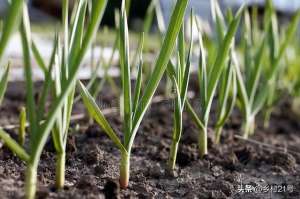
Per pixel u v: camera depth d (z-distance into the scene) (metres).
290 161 0.62
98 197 0.43
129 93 0.45
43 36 2.36
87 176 0.47
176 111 0.50
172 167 0.55
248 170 0.59
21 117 0.58
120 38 0.43
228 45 0.54
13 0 0.33
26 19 0.37
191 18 0.50
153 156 0.61
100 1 0.35
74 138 0.63
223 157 0.61
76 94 0.84
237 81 0.68
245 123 0.72
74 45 0.42
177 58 0.50
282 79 1.13
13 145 0.38
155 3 0.80
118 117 0.80
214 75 0.56
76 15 0.43
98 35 2.01
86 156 0.56
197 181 0.53
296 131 0.89
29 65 0.38
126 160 0.47
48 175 0.49
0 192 0.42
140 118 0.46
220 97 0.64
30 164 0.39
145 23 0.87
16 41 1.79
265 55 0.80
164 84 1.24
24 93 1.03
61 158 0.44
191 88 1.23
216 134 0.67
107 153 0.60
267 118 0.91
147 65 0.97
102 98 0.97
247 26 0.75
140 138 0.69
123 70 0.44
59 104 0.37
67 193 0.43
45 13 4.27
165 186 0.51
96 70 0.68
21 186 0.44
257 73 0.70
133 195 0.46
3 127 0.67
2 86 0.44
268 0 0.75
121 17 0.43
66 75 0.41
